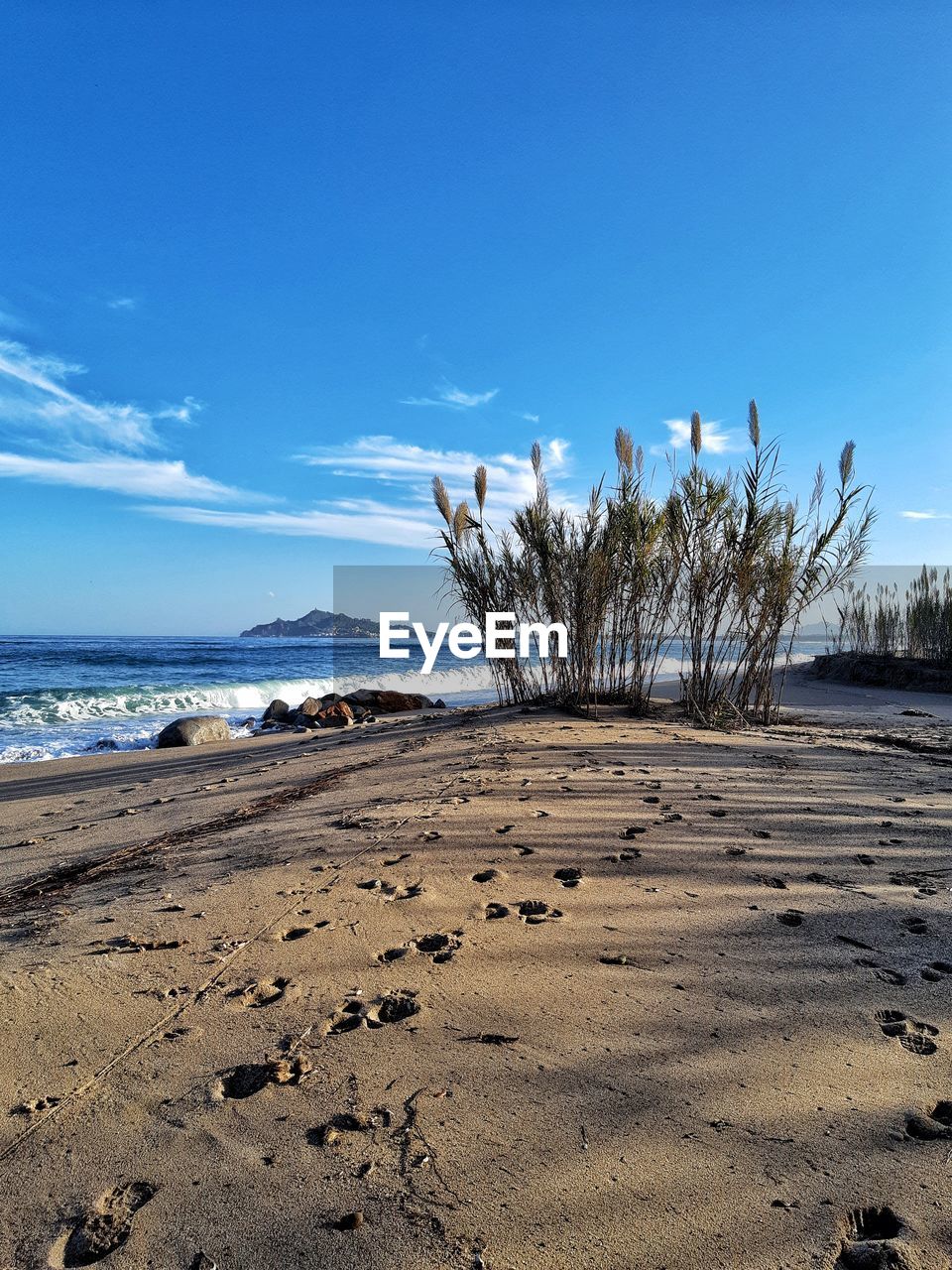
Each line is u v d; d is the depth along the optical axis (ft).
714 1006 6.77
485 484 29.66
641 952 7.89
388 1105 5.50
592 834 12.02
